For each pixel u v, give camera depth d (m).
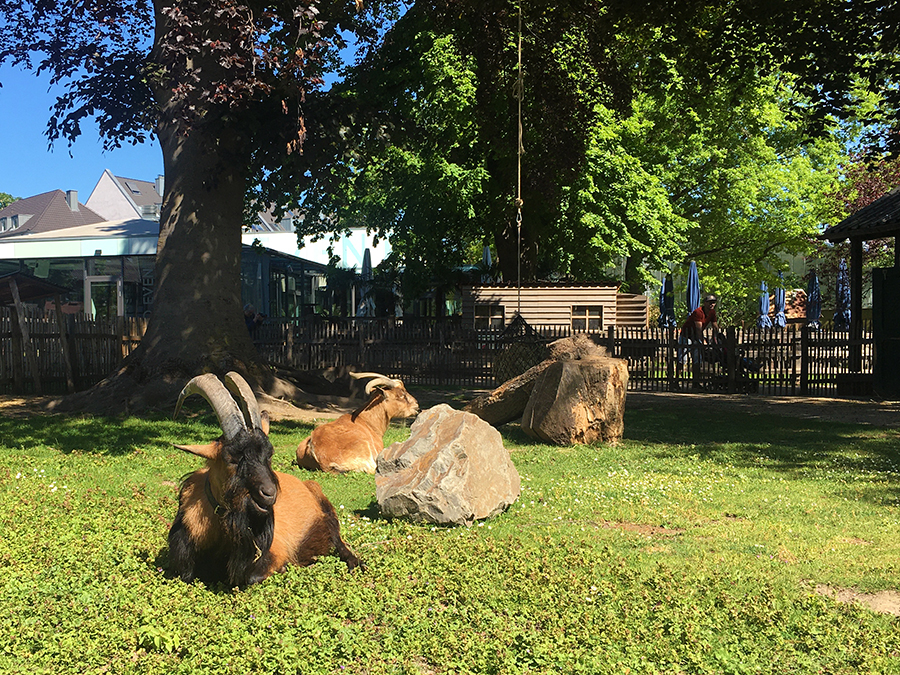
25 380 19.03
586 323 30.12
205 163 16.77
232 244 17.23
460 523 6.97
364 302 35.78
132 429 12.97
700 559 5.94
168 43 13.42
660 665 4.03
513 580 5.31
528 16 19.72
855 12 16.70
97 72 17.14
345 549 5.75
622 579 5.38
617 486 8.74
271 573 5.09
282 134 15.83
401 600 4.88
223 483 4.46
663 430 13.69
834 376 20.38
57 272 37.06
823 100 18.05
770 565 5.77
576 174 24.05
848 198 37.72
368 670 3.95
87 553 5.75
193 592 4.82
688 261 40.59
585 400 12.09
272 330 24.83
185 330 16.44
